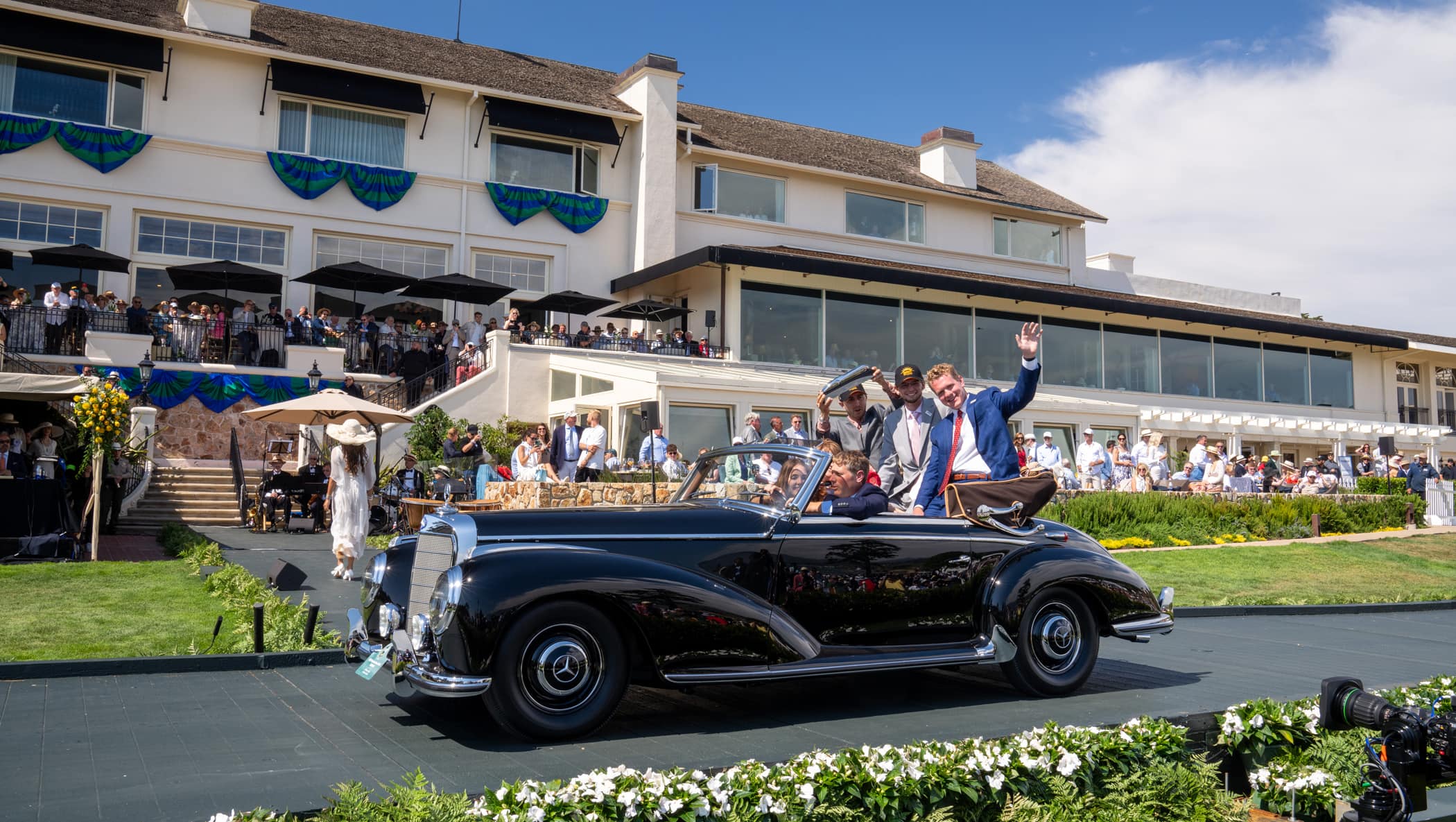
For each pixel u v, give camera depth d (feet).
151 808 12.61
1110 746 15.60
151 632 25.89
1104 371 107.34
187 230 79.05
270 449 67.36
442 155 87.92
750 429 63.31
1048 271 115.85
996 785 14.20
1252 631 33.35
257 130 81.41
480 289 80.53
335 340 77.61
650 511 18.65
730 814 12.73
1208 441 105.70
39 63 75.15
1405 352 128.06
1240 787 18.35
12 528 41.50
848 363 92.63
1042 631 20.56
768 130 109.19
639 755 15.64
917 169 114.83
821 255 94.63
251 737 16.53
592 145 94.07
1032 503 20.94
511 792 12.23
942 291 97.50
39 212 74.33
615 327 87.40
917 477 22.65
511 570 16.22
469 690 15.67
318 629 26.45
